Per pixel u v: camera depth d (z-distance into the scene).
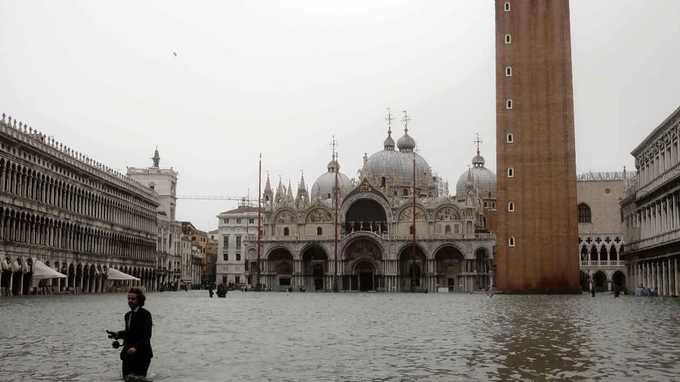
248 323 43.19
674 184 91.38
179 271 194.25
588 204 168.25
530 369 22.25
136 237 143.75
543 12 114.06
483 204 192.62
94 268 118.31
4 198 86.00
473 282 166.75
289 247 178.75
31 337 31.67
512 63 114.44
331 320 46.31
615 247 166.00
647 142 107.88
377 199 175.38
